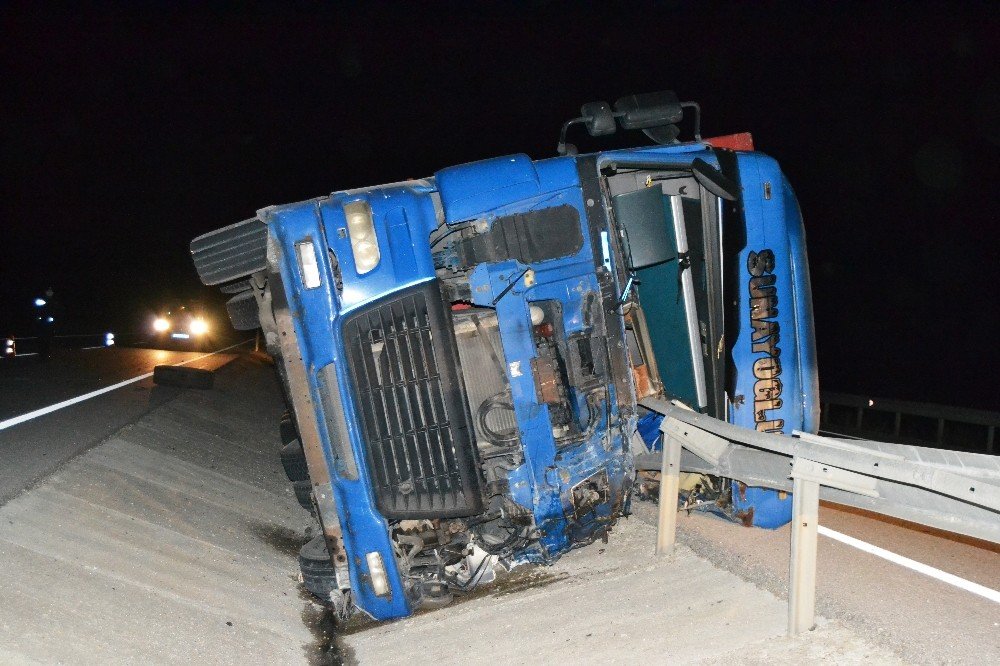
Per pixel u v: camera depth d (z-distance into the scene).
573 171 6.10
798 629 4.66
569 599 5.93
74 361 21.03
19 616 4.89
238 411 13.50
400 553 6.03
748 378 6.46
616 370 6.17
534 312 6.02
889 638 4.41
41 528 6.21
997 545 6.16
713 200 6.44
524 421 5.93
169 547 6.71
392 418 5.82
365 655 5.82
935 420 15.59
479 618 5.97
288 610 6.50
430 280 5.82
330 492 5.96
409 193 5.96
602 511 6.21
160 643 5.19
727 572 5.70
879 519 7.11
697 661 4.62
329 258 5.81
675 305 6.79
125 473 8.07
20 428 10.24
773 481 5.44
